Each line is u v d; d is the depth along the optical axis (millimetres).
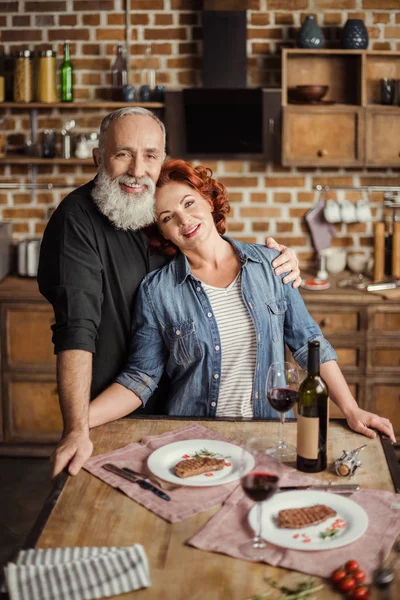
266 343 2416
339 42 4496
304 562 1484
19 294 4250
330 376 2332
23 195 4723
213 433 2117
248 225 4711
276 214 4691
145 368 2379
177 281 2404
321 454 1884
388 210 4676
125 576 1429
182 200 2355
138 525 1648
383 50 4473
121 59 4449
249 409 2406
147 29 4512
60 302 2293
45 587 1407
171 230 2383
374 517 1653
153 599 1391
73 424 2055
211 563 1501
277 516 1642
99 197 2371
